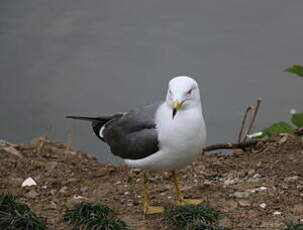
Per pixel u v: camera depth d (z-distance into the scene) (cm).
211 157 1420
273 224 1025
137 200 1186
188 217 1020
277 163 1309
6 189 1246
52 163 1378
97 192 1236
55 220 1068
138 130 1109
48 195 1222
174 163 1084
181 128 1048
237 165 1338
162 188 1247
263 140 1436
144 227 1041
